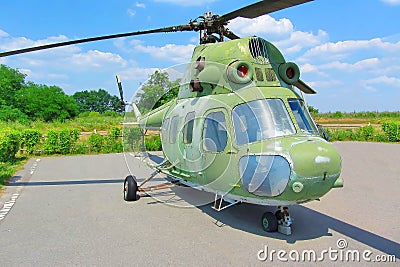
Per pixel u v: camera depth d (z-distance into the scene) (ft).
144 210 25.00
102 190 31.91
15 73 181.27
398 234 19.75
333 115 185.26
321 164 16.22
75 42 23.93
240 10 20.68
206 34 24.99
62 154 62.28
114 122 146.30
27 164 49.19
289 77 20.27
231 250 17.49
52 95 172.24
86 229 20.90
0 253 17.24
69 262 16.21
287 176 16.14
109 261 16.33
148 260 16.42
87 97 426.92
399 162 48.32
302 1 17.76
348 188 31.96
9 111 143.33
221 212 24.18
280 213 19.81
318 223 21.72
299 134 17.87
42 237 19.53
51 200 28.09
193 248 17.80
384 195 29.25
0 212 24.49
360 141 84.99
